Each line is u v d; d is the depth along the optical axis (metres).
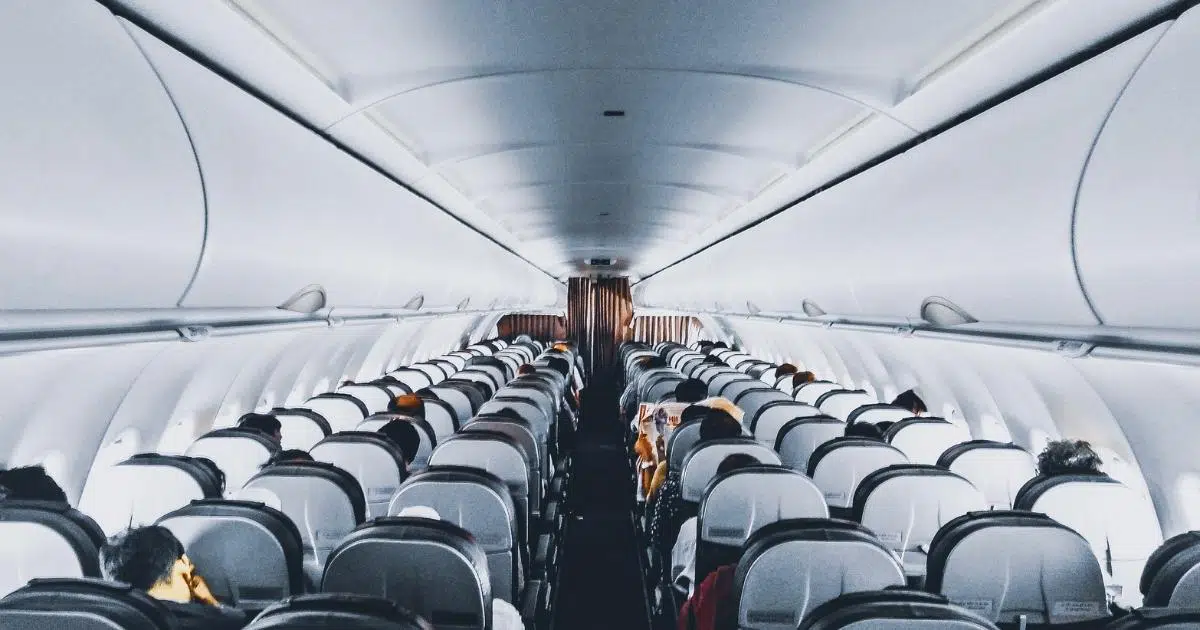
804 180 6.26
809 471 5.04
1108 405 4.72
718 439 5.24
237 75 3.57
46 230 2.43
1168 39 2.49
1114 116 2.80
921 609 2.16
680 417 7.54
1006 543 2.96
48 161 2.37
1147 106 2.64
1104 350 3.29
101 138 2.60
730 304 12.28
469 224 9.15
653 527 6.66
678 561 5.03
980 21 3.27
